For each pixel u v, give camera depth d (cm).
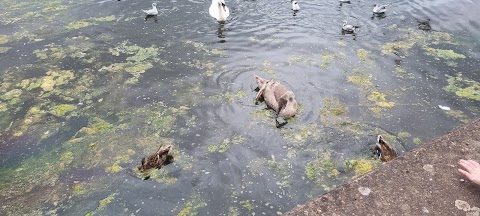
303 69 661
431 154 308
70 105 596
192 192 448
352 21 806
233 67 672
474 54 700
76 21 826
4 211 436
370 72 655
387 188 285
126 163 492
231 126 543
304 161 485
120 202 439
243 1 888
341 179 458
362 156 490
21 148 524
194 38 759
